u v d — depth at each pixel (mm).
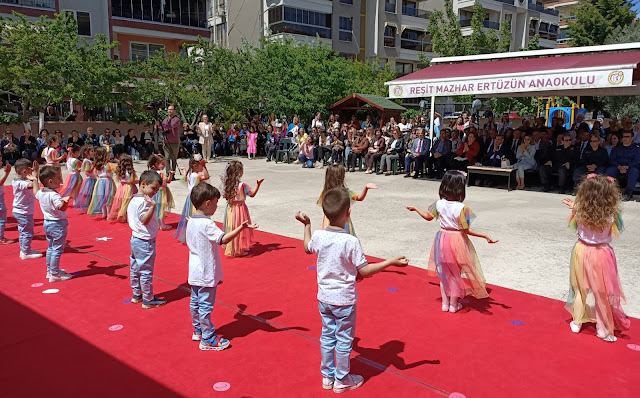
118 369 3525
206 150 18516
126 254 6465
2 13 25703
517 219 8359
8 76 18188
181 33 32562
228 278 5469
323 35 36844
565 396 3148
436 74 12789
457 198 4477
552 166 11422
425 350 3787
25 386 3297
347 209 3203
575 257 4105
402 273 5609
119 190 8219
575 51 12531
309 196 10805
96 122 21547
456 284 4426
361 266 3107
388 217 8617
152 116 21828
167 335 4082
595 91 15242
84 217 8758
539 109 24297
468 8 46062
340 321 3180
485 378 3373
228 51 22719
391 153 14664
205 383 3332
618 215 3982
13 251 6648
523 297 4875
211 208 3895
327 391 3230
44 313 4531
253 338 4008
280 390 3244
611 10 32094
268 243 6957
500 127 16422
